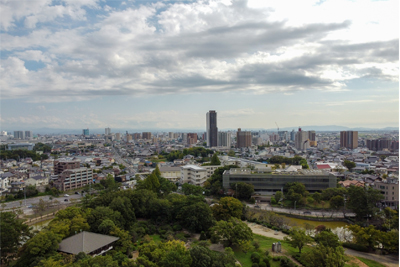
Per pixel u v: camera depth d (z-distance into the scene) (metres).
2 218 77.62
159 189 153.00
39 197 164.50
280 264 74.56
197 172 188.00
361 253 85.88
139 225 99.94
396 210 122.56
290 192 145.00
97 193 169.75
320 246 71.31
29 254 67.69
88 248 71.06
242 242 79.69
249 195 152.62
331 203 128.38
